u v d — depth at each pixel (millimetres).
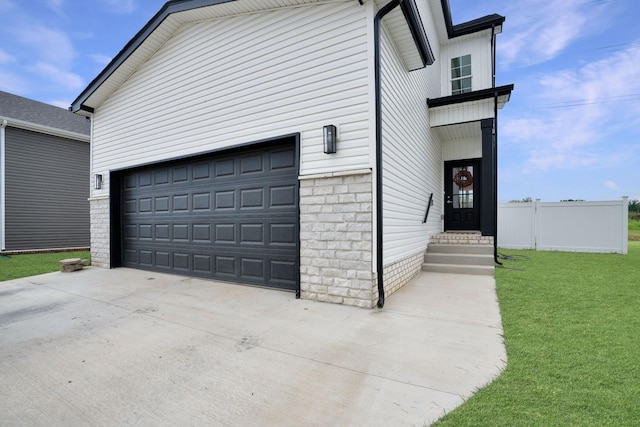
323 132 4547
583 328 3336
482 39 9812
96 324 3773
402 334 3318
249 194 5660
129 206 7836
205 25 5949
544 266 7289
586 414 1909
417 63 5758
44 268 8195
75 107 8062
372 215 4266
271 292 5184
